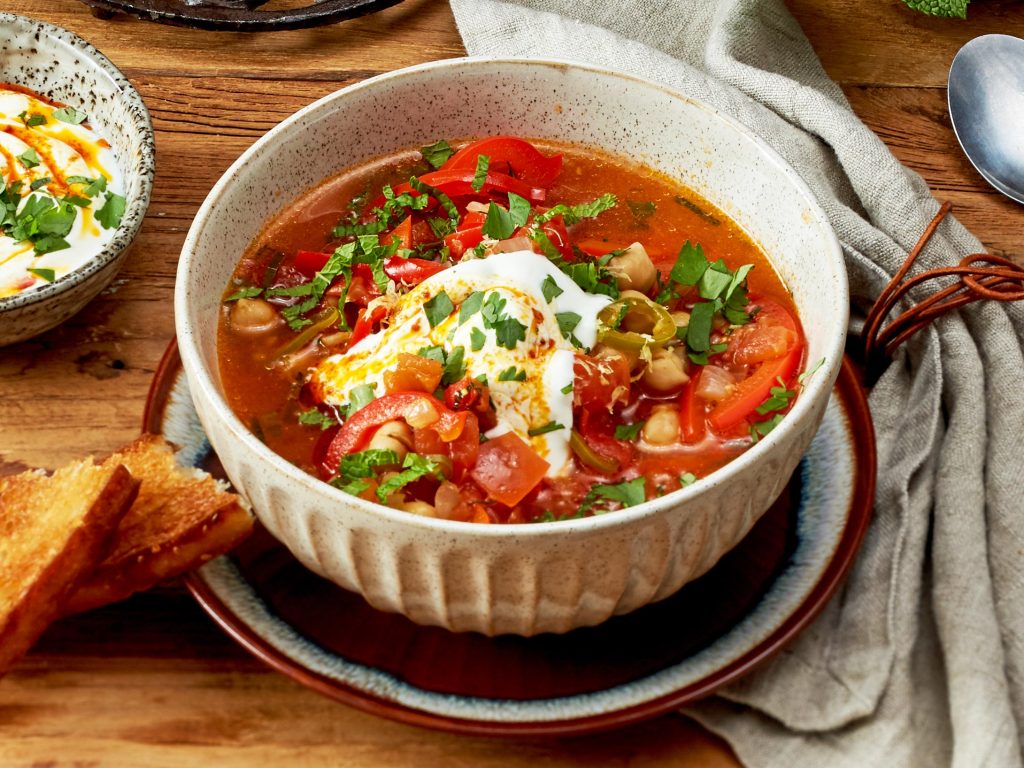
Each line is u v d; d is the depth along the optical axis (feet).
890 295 1.59
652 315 1.38
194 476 1.35
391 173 1.55
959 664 1.33
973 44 1.85
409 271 1.41
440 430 1.26
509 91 1.55
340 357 1.37
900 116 1.86
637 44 1.83
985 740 1.28
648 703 1.26
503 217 1.42
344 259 1.42
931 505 1.46
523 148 1.54
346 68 1.87
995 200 1.78
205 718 1.33
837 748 1.31
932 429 1.49
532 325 1.33
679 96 1.50
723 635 1.31
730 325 1.41
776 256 1.47
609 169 1.57
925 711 1.35
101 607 1.39
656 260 1.49
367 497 1.24
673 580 1.28
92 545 1.26
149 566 1.29
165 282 1.66
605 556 1.20
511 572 1.20
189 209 1.72
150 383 1.55
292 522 1.24
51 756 1.30
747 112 1.76
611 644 1.32
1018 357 1.55
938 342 1.55
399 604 1.27
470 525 1.16
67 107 1.73
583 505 1.28
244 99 1.82
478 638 1.33
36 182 1.62
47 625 1.27
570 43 1.84
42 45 1.72
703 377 1.36
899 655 1.34
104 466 1.35
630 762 1.32
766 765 1.31
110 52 1.86
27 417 1.54
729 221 1.52
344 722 1.34
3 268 1.56
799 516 1.40
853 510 1.38
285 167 1.48
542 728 1.24
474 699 1.26
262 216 1.47
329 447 1.30
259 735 1.32
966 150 1.81
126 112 1.66
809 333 1.39
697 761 1.33
